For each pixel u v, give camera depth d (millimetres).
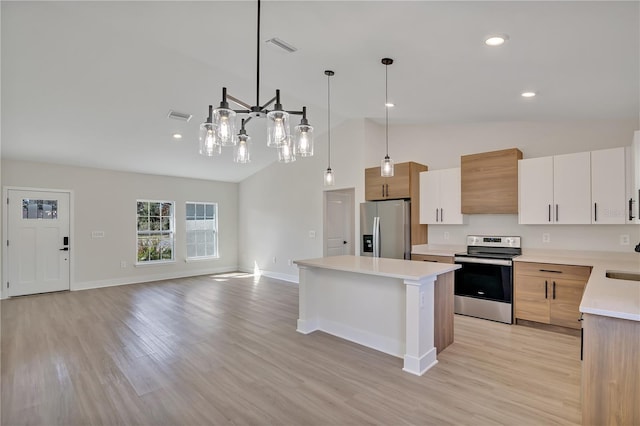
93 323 4035
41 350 3199
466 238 4777
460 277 4340
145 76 3775
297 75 3541
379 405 2273
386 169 3285
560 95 3096
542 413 2158
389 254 4922
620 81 2586
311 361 2977
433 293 3004
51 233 5754
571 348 3217
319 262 3631
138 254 6723
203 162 6555
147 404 2289
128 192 6570
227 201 8062
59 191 5828
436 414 2162
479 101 3611
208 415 2166
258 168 7395
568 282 3543
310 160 6340
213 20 2557
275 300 5195
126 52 3326
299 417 2145
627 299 1832
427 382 2582
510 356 3045
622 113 3486
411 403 2293
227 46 3012
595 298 1861
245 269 7957
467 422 2072
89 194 6121
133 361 2961
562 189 3760
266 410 2223
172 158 6168
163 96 4191
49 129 4590
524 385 2520
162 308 4730
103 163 6008
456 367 2834
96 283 6168
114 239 6383
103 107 4250
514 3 1745
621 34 1903
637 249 2582
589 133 3898
